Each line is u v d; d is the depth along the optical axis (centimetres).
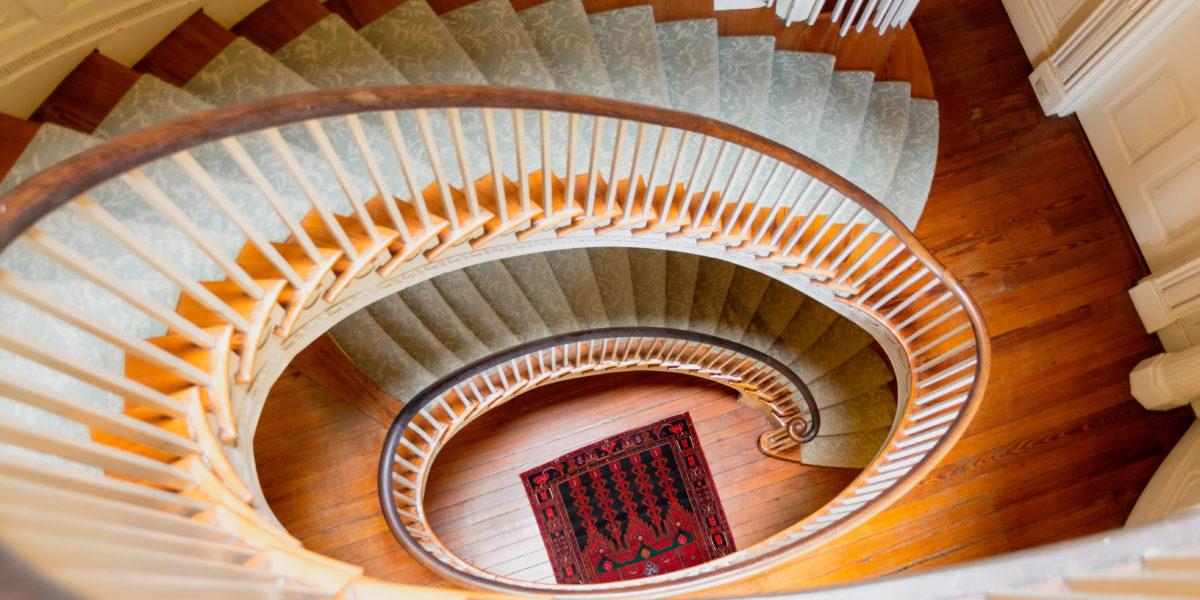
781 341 567
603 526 644
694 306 557
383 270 308
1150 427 495
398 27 382
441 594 211
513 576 630
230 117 195
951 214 515
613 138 407
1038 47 527
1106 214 519
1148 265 508
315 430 473
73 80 310
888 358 543
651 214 372
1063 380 502
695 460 657
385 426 477
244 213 292
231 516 212
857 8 475
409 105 232
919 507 484
